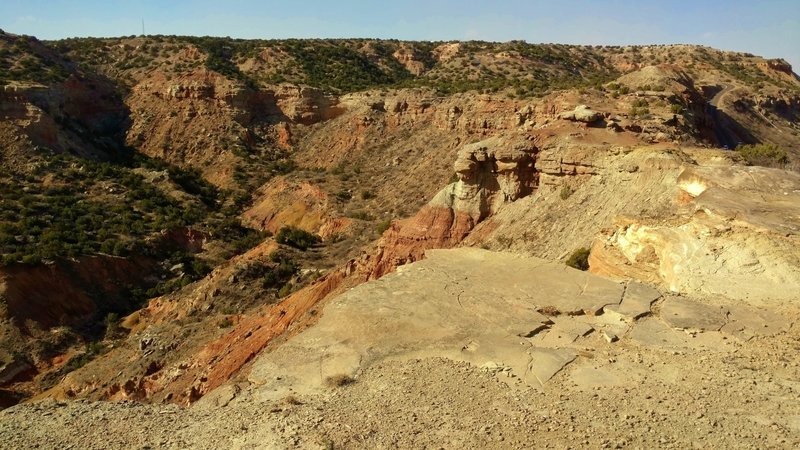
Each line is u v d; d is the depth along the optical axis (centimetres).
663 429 997
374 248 4122
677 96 5388
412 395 1121
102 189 6531
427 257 1856
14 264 4456
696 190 2467
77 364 3909
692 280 1670
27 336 4178
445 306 1476
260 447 979
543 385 1154
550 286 1614
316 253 5075
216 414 1123
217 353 3058
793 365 1208
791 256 1611
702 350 1283
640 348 1298
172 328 3812
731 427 998
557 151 3662
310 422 1043
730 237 1742
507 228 3644
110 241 5250
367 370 1229
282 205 6675
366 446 970
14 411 1183
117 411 1177
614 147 3466
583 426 1012
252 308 4044
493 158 3897
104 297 4759
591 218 3184
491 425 1020
